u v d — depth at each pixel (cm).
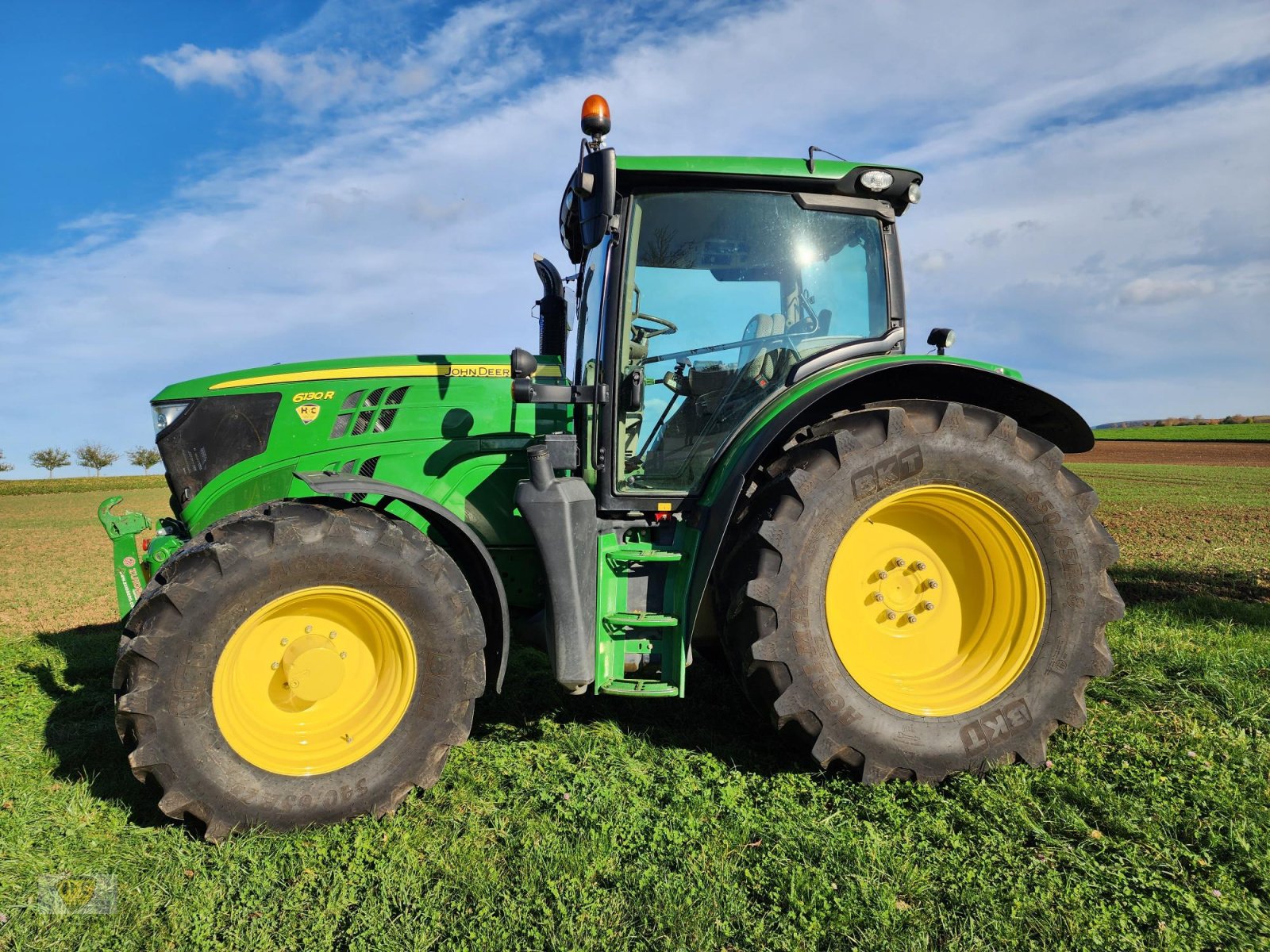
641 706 379
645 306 331
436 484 350
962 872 232
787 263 343
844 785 288
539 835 257
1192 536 1001
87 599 820
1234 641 445
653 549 312
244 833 259
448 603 282
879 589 308
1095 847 244
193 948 208
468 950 203
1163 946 200
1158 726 332
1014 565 304
